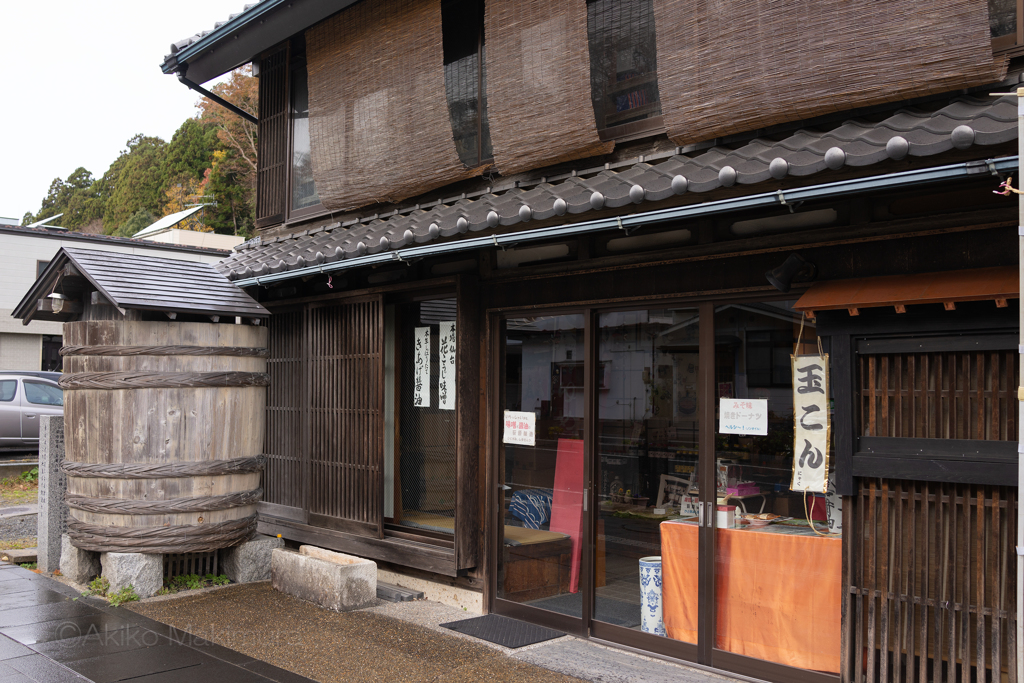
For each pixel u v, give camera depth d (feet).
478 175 23.21
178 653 18.08
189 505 23.08
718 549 17.25
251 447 24.57
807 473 15.94
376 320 24.89
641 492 18.76
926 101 14.70
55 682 16.03
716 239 17.51
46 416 27.04
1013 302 12.69
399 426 25.58
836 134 14.32
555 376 20.71
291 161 31.09
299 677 16.62
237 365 24.06
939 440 13.37
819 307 14.25
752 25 16.38
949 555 13.42
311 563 22.90
